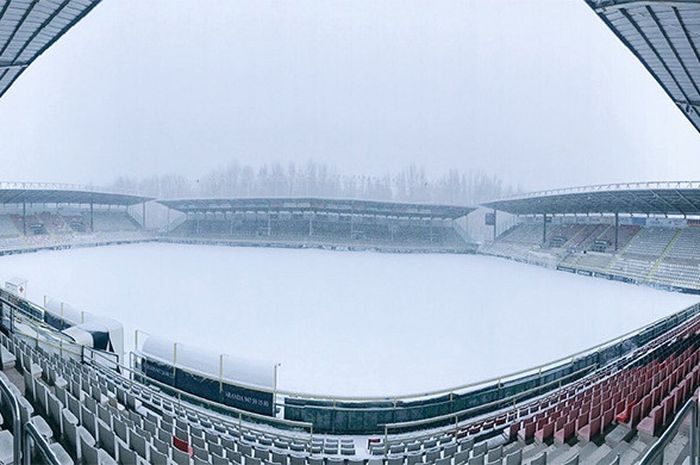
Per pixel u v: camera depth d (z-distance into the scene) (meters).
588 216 54.22
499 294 30.98
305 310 24.16
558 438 7.66
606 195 40.19
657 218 45.62
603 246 46.50
